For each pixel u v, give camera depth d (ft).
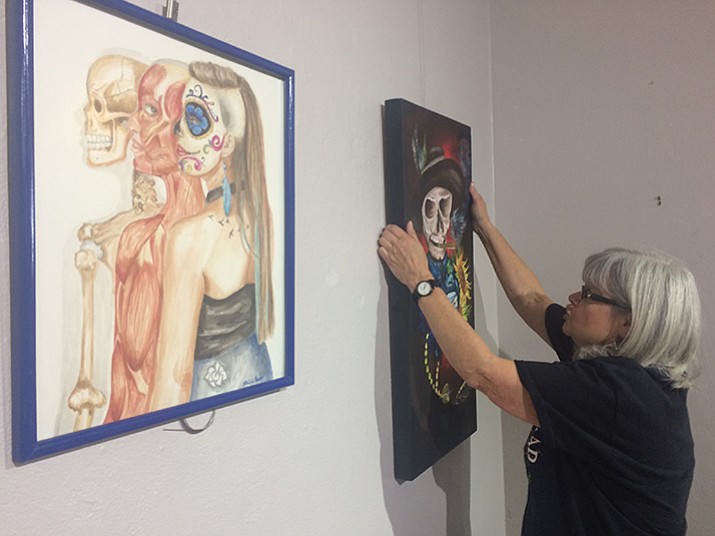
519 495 5.77
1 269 1.73
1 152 1.73
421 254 3.66
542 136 5.54
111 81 1.97
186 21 2.31
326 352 3.23
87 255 1.91
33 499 1.81
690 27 4.85
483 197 5.57
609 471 3.39
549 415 3.34
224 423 2.54
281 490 2.89
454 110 4.96
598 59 5.25
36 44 1.75
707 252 4.84
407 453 3.82
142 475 2.17
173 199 2.21
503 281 4.92
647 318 3.43
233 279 2.49
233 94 2.47
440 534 4.63
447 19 4.83
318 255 3.17
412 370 3.81
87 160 1.90
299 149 3.01
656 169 5.03
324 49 3.20
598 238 5.32
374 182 3.70
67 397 1.86
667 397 3.39
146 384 2.12
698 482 4.91
